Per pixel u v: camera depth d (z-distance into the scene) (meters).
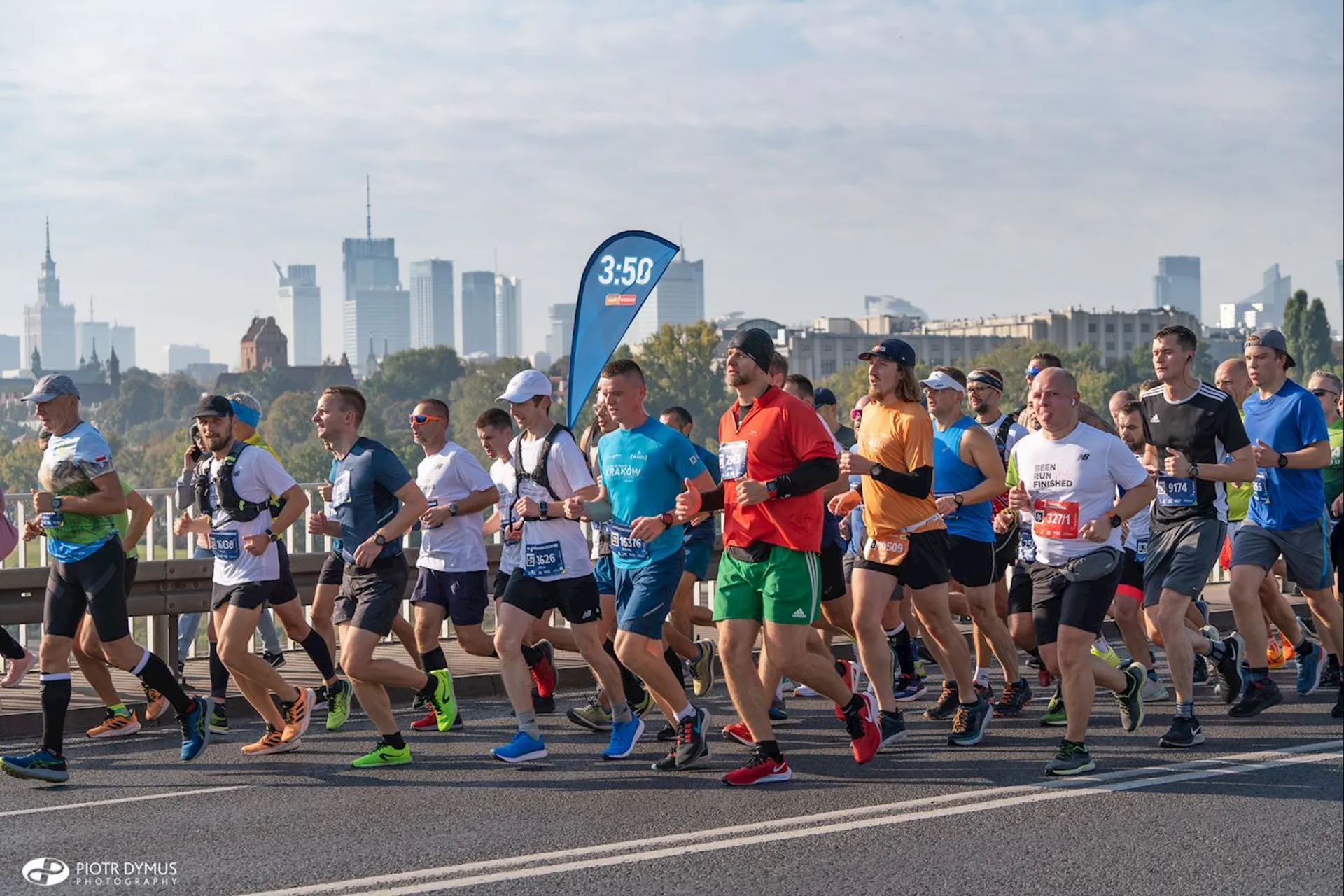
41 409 8.69
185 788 8.38
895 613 11.23
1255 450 9.86
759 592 8.30
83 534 8.72
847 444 12.09
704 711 8.82
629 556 8.62
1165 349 9.49
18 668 11.05
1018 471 8.66
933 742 9.48
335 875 6.55
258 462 9.05
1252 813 7.55
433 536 10.39
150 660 8.95
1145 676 9.62
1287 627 11.02
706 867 6.63
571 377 13.16
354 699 11.11
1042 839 7.07
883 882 6.41
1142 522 10.69
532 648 10.74
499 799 7.97
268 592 9.20
